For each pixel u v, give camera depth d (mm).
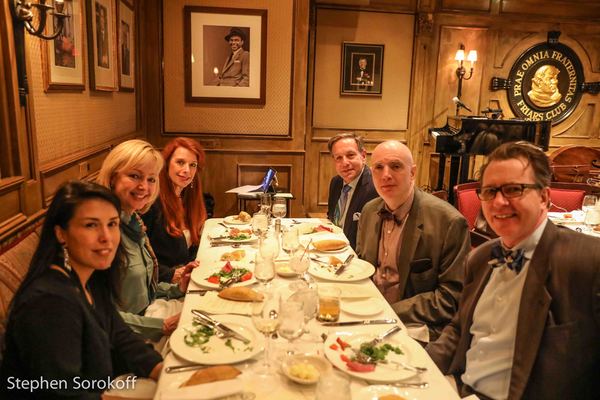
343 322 1540
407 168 2041
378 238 2199
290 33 4938
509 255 1409
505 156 1384
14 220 2059
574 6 6195
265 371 1244
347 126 6109
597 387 1265
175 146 2656
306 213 6246
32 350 1153
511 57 6266
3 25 2014
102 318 1471
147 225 2471
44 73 2428
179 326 1475
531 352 1279
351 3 5746
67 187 1282
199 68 4922
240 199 4734
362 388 1180
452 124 5512
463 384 1527
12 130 2100
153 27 4816
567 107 6520
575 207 3713
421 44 6008
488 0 6059
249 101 5012
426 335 1820
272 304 1544
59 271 1246
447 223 1972
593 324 1239
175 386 1174
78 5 2922
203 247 2455
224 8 4824
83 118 3078
